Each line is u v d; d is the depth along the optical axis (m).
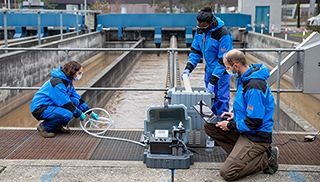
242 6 27.08
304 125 6.26
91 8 43.09
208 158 4.07
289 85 12.19
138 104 10.66
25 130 5.01
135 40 24.88
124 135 4.82
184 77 4.54
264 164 3.53
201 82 13.57
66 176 3.58
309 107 9.02
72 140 4.62
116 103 10.85
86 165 3.82
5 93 9.43
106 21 23.14
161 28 24.66
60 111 4.64
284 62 5.80
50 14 22.66
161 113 4.13
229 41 4.37
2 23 22.34
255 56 20.03
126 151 4.26
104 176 3.59
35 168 3.76
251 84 3.35
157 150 3.80
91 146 4.41
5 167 3.78
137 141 4.59
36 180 3.50
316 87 5.54
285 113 7.29
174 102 4.20
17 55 10.34
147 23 22.52
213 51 4.52
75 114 4.77
